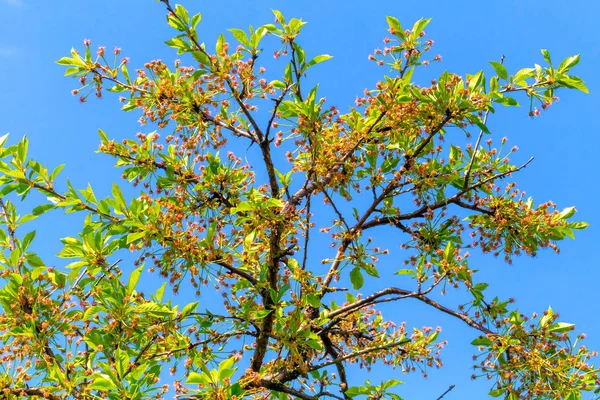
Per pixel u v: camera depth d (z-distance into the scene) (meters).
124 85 6.25
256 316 5.67
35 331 5.28
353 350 7.62
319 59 6.18
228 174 6.46
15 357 5.21
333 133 6.76
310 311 7.16
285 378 6.40
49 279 5.81
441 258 6.28
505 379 6.18
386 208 7.48
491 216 7.34
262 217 5.74
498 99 5.94
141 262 5.62
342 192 7.47
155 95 6.12
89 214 5.90
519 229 7.18
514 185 7.28
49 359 5.33
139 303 5.66
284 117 6.12
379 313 7.81
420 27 6.42
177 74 6.48
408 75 6.58
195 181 6.51
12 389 4.91
